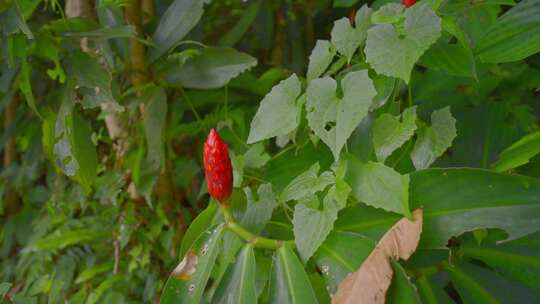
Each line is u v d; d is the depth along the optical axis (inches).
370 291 29.2
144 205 50.3
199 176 52.8
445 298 34.5
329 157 37.8
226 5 62.1
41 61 50.6
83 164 45.5
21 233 67.6
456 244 35.7
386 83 33.3
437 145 33.1
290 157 38.3
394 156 36.4
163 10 54.9
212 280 38.6
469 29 37.8
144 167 47.5
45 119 46.2
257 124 34.4
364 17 34.0
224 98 50.9
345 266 31.4
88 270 50.7
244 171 39.6
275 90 34.4
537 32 34.0
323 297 33.5
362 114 30.4
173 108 50.3
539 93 45.9
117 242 50.2
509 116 42.6
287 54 60.0
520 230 30.6
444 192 31.8
